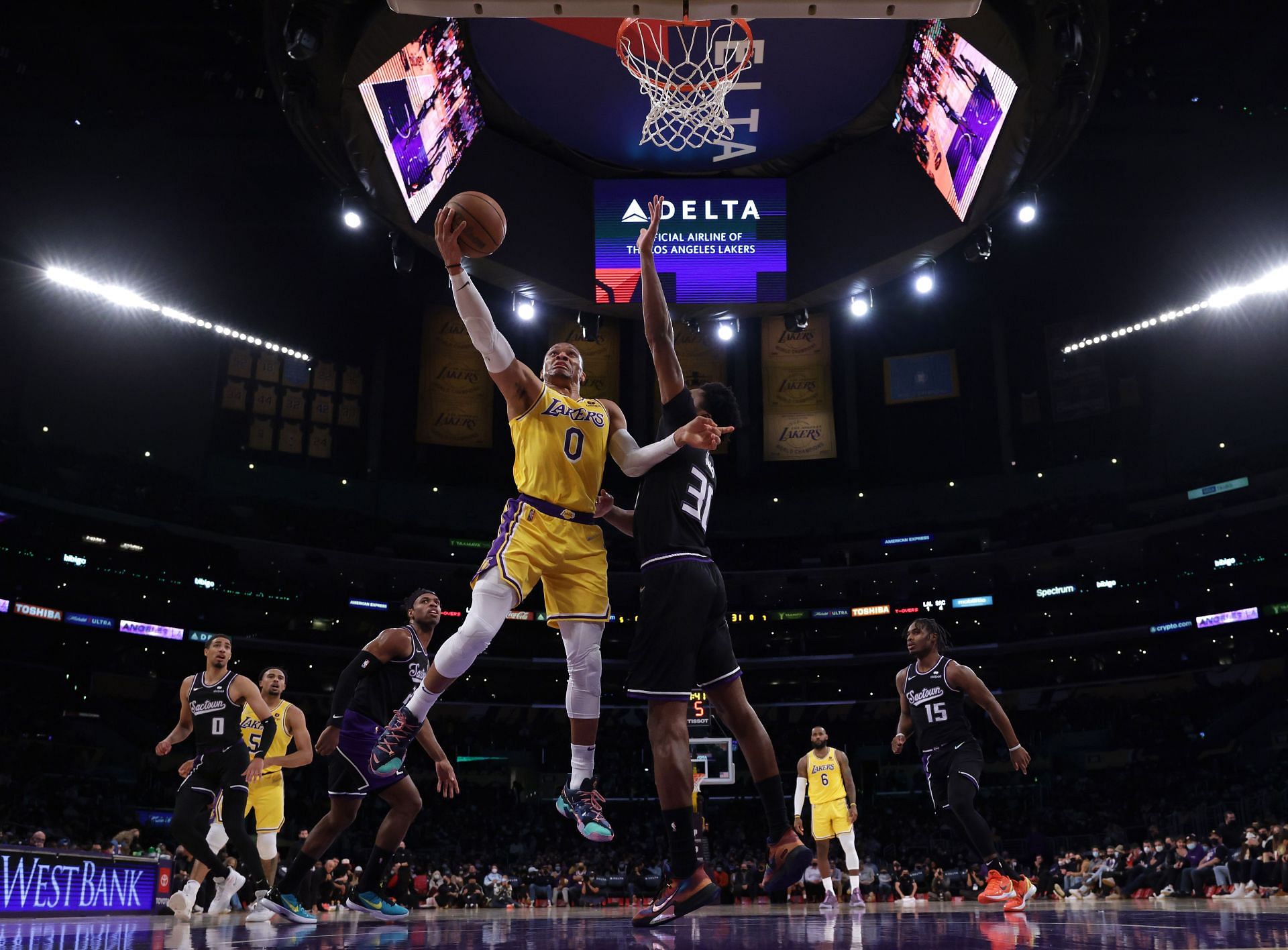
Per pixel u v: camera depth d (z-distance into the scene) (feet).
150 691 114.21
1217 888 61.41
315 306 129.29
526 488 13.73
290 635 122.62
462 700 128.67
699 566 12.69
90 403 113.29
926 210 45.96
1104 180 110.83
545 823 120.67
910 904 43.80
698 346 133.18
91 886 24.02
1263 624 116.16
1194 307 110.22
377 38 39.27
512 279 46.19
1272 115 97.25
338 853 103.71
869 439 137.90
